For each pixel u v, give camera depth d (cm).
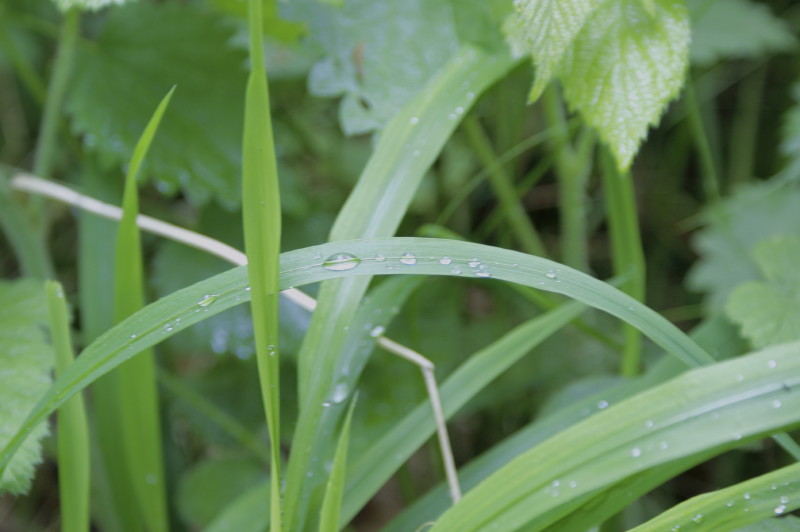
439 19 64
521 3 53
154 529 60
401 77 63
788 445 52
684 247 88
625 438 50
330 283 54
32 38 90
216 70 69
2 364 57
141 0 70
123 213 54
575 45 55
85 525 54
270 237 50
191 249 70
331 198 83
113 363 51
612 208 61
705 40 81
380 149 57
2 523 73
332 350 53
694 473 71
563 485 50
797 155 74
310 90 64
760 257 62
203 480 69
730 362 50
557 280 52
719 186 88
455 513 51
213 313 51
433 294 72
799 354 50
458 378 57
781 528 52
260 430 71
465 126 68
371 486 55
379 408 68
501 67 59
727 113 97
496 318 74
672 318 80
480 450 73
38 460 55
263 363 50
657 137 88
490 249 52
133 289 56
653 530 50
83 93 68
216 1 65
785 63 92
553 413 60
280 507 51
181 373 80
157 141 68
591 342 72
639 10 55
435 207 82
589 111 55
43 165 67
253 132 50
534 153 86
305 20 65
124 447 63
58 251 84
